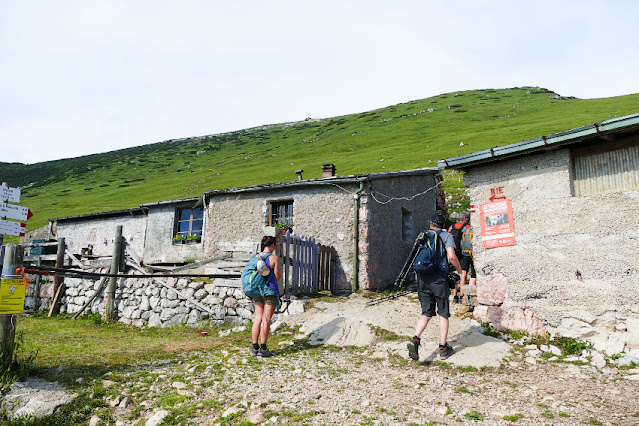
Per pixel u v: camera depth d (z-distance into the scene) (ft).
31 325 33.22
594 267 18.83
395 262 43.70
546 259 20.25
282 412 12.62
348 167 151.53
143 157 318.86
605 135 18.58
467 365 17.12
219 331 28.02
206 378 15.96
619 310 17.93
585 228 19.35
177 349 20.89
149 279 34.88
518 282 20.95
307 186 43.04
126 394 14.49
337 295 35.32
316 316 25.64
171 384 15.34
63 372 15.93
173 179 206.49
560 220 20.12
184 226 57.11
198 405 13.44
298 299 29.01
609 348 17.56
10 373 14.61
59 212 162.09
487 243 22.41
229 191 47.80
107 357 18.62
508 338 20.24
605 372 15.93
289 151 250.37
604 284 18.47
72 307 39.86
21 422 12.43
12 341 15.24
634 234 18.02
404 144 193.26
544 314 19.88
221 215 49.01
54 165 337.11
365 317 24.56
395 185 45.98
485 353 18.38
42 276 43.19
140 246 63.46
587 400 13.07
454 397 13.69
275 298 19.92
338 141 250.16
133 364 17.81
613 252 18.44
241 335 25.54
